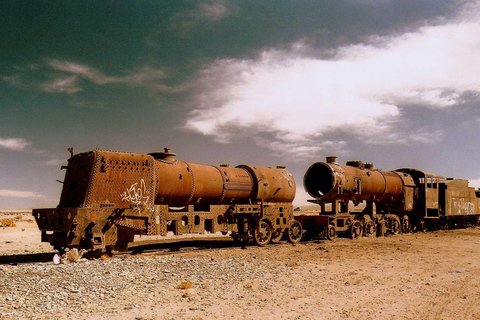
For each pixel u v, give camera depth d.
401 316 6.55
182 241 18.42
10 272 9.05
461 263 12.17
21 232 24.05
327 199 19.88
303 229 19.67
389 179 22.94
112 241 11.82
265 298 7.59
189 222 14.17
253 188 16.88
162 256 12.48
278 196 17.72
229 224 15.68
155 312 6.55
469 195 30.64
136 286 8.21
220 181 15.61
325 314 6.63
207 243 17.52
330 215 19.52
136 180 12.65
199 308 6.83
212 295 7.73
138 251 13.38
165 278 9.04
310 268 10.99
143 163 12.95
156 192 13.48
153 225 12.92
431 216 26.16
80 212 11.19
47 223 11.91
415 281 9.37
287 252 14.48
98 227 11.54
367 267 11.27
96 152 11.98
